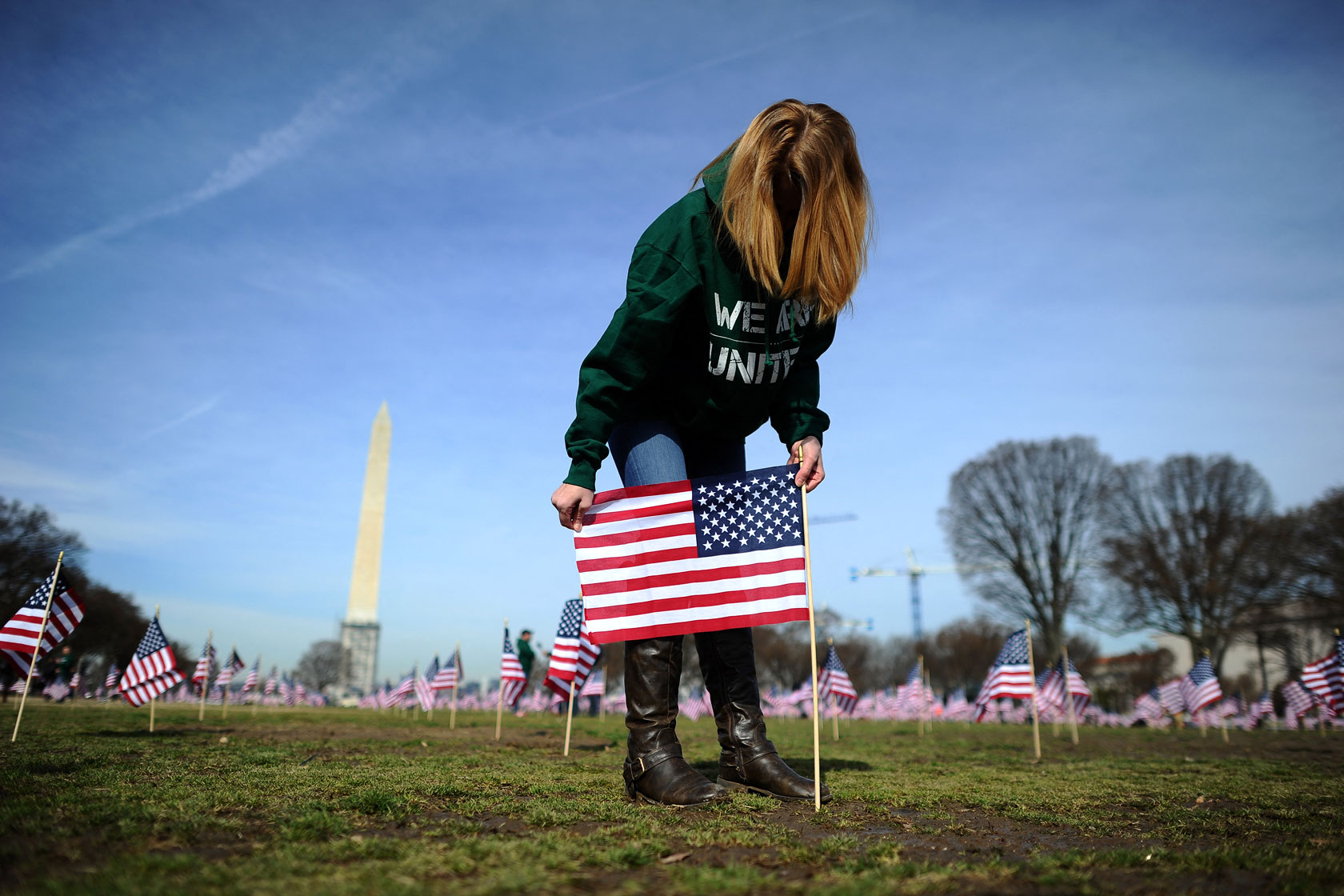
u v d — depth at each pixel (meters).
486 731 11.64
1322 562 33.62
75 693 33.25
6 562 41.69
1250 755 10.00
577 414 3.58
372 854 2.12
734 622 3.39
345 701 62.19
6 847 2.08
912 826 2.99
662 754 3.42
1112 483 40.81
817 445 3.68
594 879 1.93
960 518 43.78
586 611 3.48
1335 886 2.02
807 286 3.47
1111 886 1.96
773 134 3.44
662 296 3.58
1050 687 16.81
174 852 2.10
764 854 2.32
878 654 85.88
